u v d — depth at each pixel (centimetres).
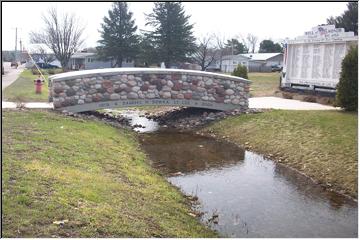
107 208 653
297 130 1422
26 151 918
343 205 873
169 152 1329
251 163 1212
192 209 812
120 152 1150
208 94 1827
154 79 1753
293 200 898
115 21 5216
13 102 1780
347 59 1664
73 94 1636
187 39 4738
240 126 1623
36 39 6369
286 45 2611
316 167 1105
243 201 884
